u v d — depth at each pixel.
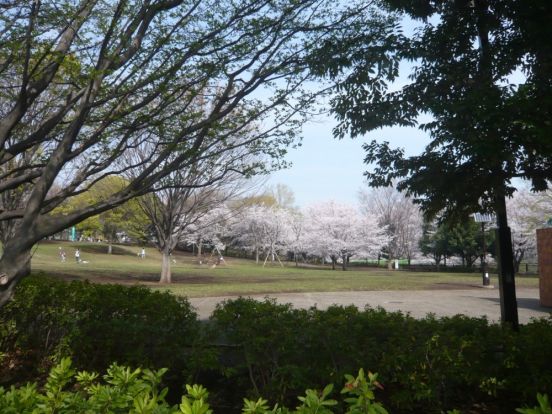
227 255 67.62
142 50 5.02
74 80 5.04
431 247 47.09
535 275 37.84
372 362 4.20
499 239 5.21
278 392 4.30
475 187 4.53
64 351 5.27
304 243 53.91
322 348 4.34
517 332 4.54
